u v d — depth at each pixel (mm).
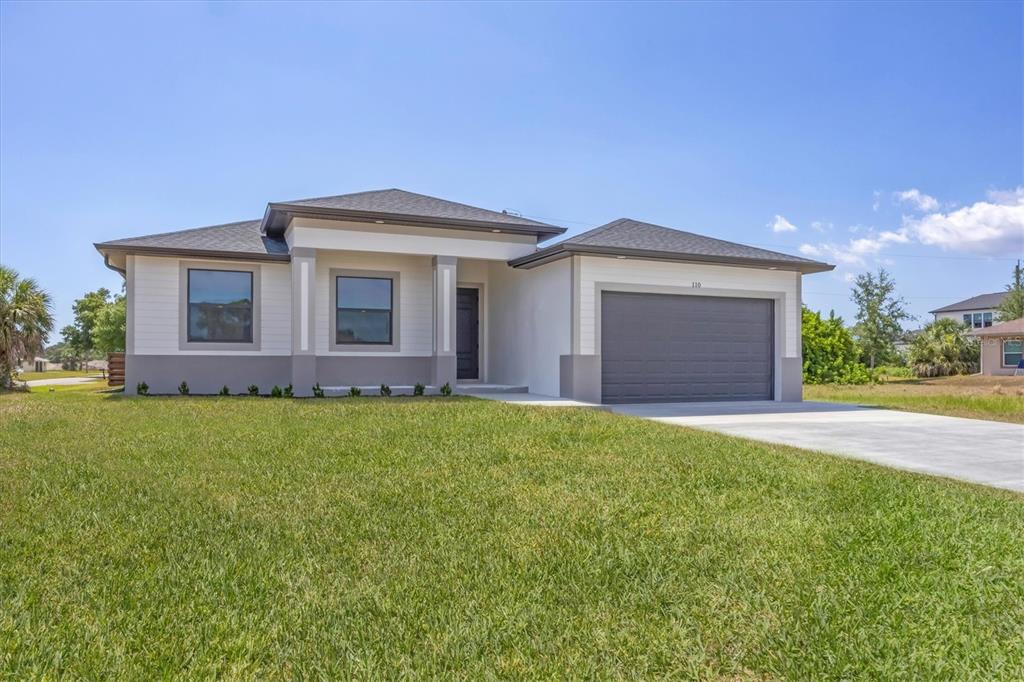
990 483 6227
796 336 16094
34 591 3389
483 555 4023
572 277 14039
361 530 4465
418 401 12750
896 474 6449
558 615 3188
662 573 3750
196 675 2594
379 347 16016
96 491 5426
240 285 15250
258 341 15320
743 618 3166
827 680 2625
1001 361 36750
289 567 3805
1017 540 4289
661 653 2816
